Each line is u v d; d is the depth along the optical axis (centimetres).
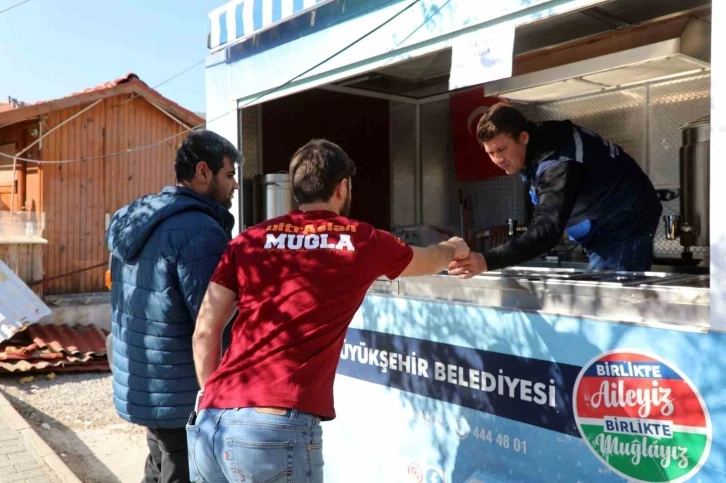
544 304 202
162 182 888
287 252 171
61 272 798
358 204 451
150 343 210
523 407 205
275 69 315
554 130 234
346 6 274
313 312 165
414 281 243
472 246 432
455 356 225
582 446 190
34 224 738
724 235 161
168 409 209
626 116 391
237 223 358
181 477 221
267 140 379
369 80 428
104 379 579
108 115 834
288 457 156
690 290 170
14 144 827
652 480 176
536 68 344
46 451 370
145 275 211
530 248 208
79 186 812
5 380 563
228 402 161
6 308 620
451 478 229
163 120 885
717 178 163
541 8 202
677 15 295
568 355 193
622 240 255
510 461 210
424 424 238
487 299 219
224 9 326
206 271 203
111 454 401
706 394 164
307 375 162
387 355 252
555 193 222
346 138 438
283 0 282
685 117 364
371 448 261
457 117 455
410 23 246
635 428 179
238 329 172
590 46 321
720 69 163
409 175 483
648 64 301
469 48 225
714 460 163
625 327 180
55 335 653
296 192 185
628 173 248
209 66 365
